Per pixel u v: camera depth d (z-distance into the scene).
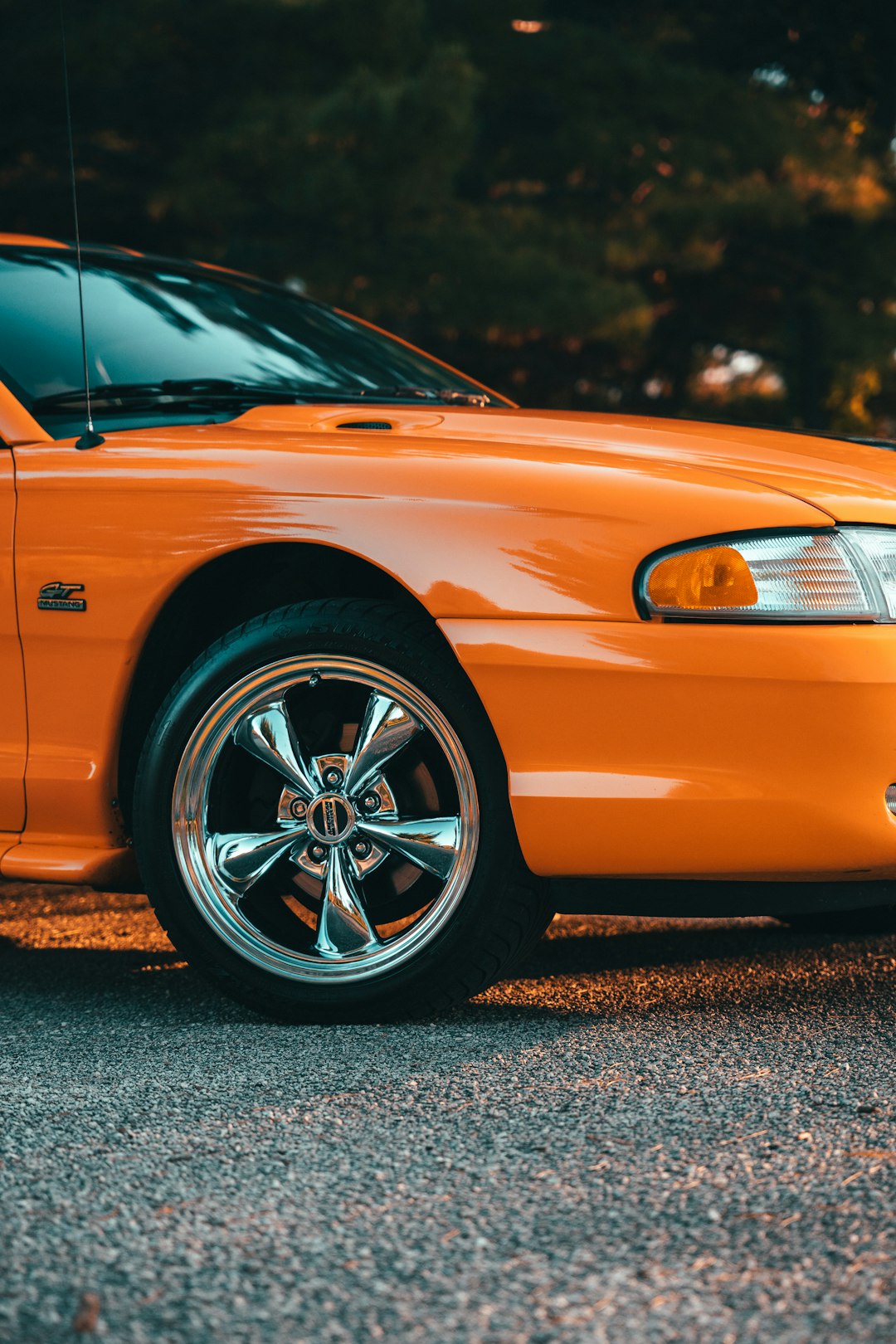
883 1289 1.59
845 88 18.86
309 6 12.23
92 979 3.19
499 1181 1.90
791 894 2.53
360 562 2.84
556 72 15.73
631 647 2.47
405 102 11.45
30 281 3.46
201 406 3.25
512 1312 1.55
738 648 2.44
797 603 2.46
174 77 12.88
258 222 12.45
